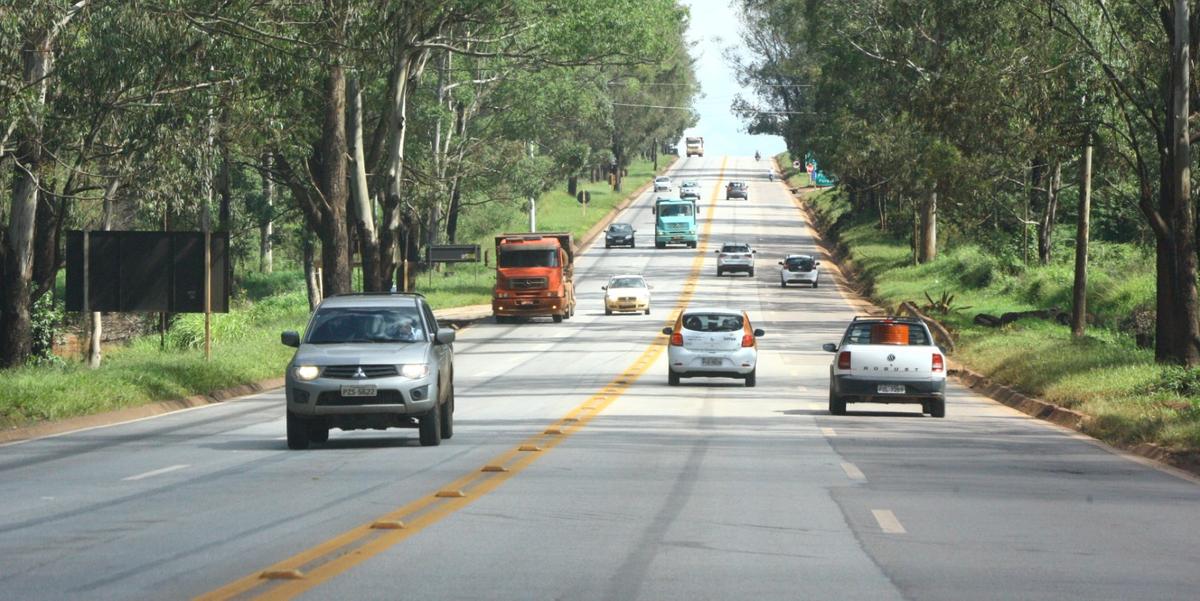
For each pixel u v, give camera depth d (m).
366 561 17.42
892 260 146.88
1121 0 56.06
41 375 47.56
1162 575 16.80
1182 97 51.94
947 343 75.38
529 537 19.45
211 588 15.67
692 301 121.12
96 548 18.59
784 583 16.02
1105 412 39.62
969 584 16.05
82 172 54.94
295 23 53.97
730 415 44.06
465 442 34.78
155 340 81.31
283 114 68.00
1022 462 30.95
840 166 141.00
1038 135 61.09
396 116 85.31
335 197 74.75
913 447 34.12
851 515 21.92
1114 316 88.50
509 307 103.75
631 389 55.97
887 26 98.00
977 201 97.88
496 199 141.38
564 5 85.81
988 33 62.38
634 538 19.41
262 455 31.98
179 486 25.91
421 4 77.75
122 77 49.38
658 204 184.25
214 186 73.25
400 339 34.59
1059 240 125.19
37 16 46.75
